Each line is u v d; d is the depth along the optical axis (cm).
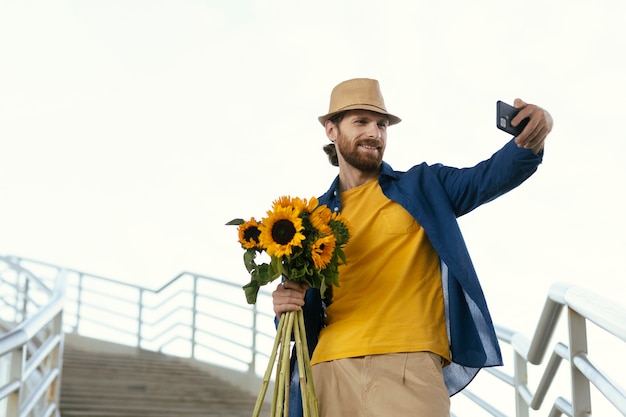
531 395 240
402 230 204
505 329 268
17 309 724
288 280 199
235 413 626
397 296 199
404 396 188
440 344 196
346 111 216
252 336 703
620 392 156
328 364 202
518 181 192
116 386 668
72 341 802
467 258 195
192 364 743
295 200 196
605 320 156
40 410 460
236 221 203
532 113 178
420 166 212
